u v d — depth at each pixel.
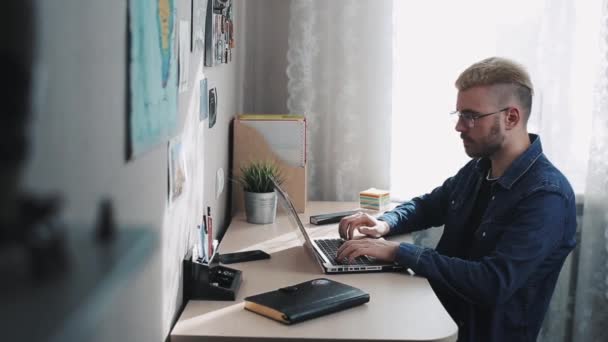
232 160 2.59
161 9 1.26
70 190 0.76
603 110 2.70
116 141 0.97
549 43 2.74
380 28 2.79
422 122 2.89
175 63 1.42
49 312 0.68
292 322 1.48
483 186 2.13
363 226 2.18
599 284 2.84
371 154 2.87
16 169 0.61
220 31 2.13
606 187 2.75
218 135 2.22
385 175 2.87
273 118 2.52
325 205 2.68
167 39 1.32
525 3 2.79
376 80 2.82
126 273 0.99
